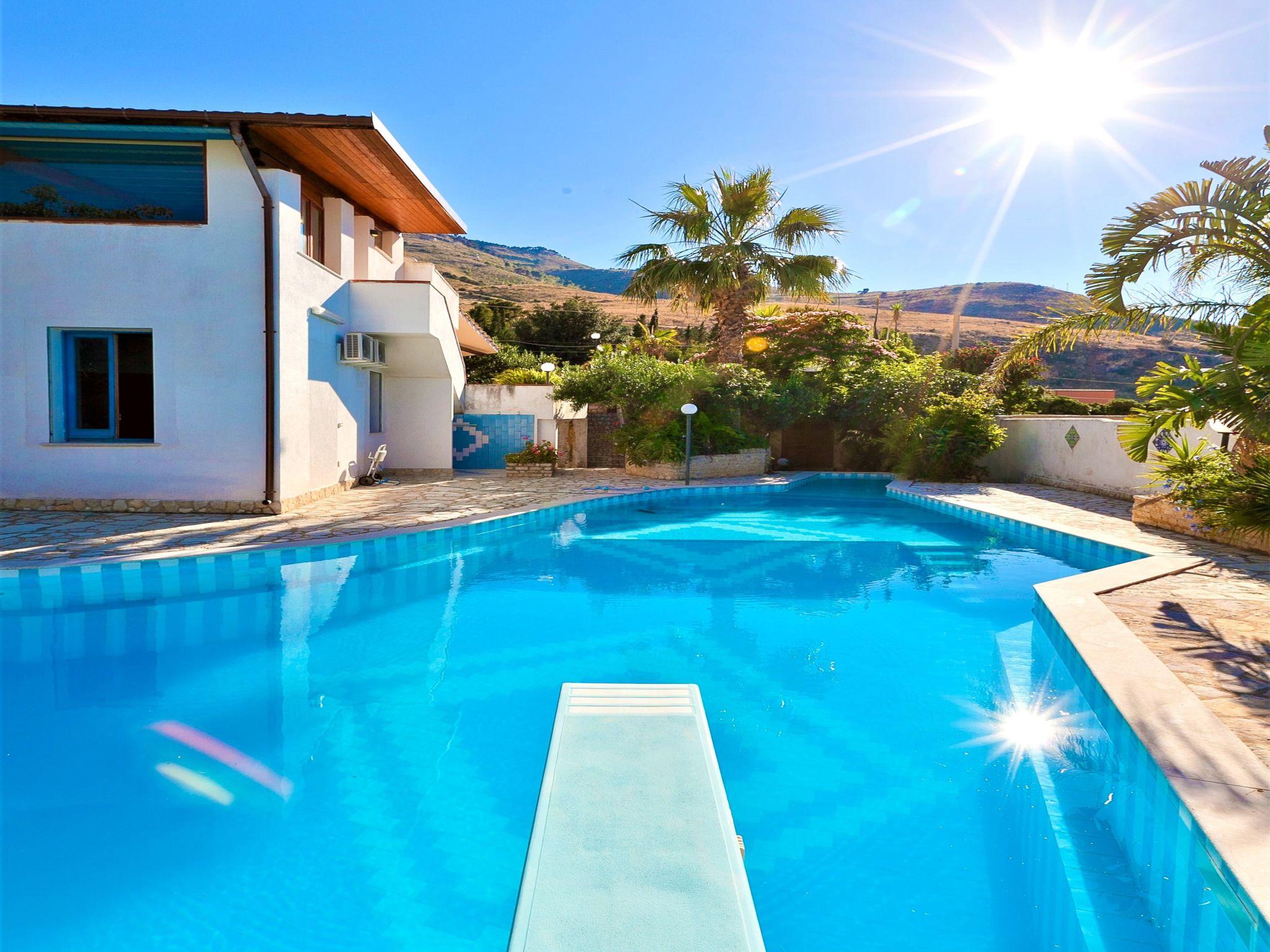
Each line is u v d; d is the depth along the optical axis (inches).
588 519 469.1
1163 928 101.5
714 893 82.7
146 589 276.7
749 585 310.3
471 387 737.0
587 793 104.3
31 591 259.1
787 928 103.0
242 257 388.8
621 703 140.1
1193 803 103.9
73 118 362.9
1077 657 179.9
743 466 721.6
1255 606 223.0
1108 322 328.8
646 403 679.1
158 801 135.3
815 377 826.8
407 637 238.2
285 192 394.9
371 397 587.5
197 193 415.2
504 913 105.5
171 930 102.1
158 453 389.7
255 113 366.3
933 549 386.9
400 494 493.0
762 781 144.6
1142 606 222.7
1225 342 279.9
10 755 153.5
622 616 263.1
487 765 150.6
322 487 462.6
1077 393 1396.4
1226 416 254.5
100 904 107.0
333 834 124.6
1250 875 86.1
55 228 382.3
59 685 193.3
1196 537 357.1
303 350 423.8
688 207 737.0
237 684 195.9
